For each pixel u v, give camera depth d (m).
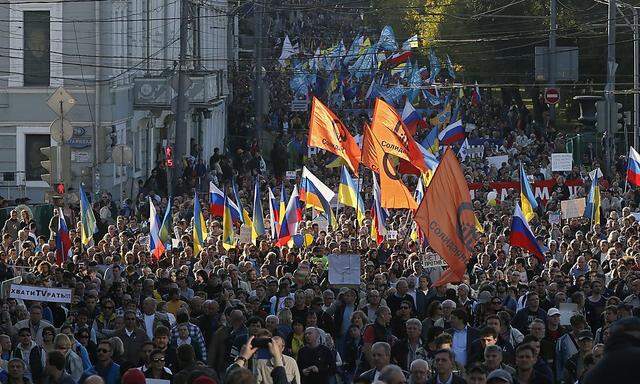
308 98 130.50
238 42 149.12
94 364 31.00
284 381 20.28
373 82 127.88
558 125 133.75
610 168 79.00
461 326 27.91
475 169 78.44
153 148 94.50
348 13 192.88
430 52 135.62
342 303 33.66
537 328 28.50
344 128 51.91
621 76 123.69
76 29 78.19
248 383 16.44
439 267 38.19
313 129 52.03
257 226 49.66
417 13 149.88
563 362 28.83
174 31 100.69
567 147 86.38
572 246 44.72
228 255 46.09
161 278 37.34
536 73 95.31
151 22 91.62
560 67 95.06
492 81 138.00
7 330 30.61
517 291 36.97
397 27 168.88
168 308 34.19
